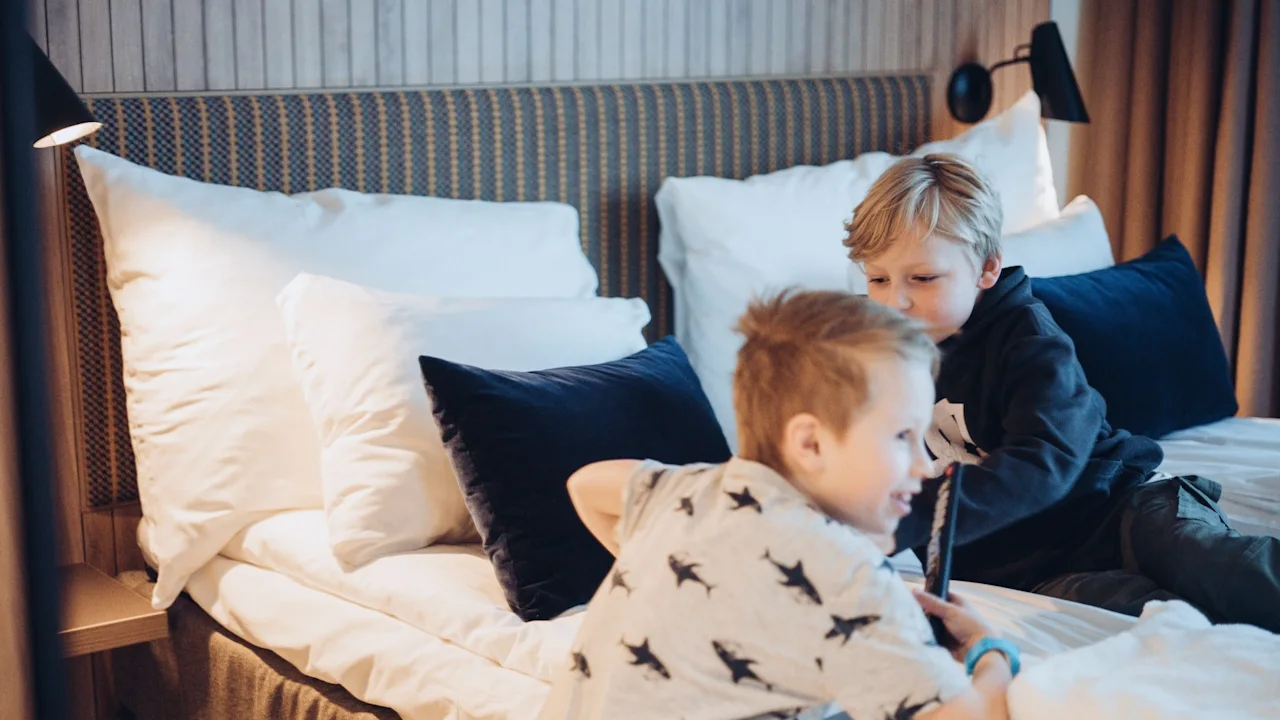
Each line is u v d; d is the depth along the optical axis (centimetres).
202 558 185
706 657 103
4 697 87
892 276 173
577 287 225
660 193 246
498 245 216
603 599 112
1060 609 152
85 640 177
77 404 202
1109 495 174
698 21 261
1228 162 300
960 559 177
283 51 216
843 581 99
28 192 81
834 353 102
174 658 192
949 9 293
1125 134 321
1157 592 160
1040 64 286
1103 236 269
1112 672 119
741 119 262
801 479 108
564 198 243
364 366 179
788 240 243
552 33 243
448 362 169
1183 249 262
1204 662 121
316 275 188
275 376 189
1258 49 296
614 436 172
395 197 215
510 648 148
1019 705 109
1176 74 309
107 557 207
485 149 233
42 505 84
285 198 205
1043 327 171
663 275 256
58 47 196
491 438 164
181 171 204
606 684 108
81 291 200
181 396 187
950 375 177
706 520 107
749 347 109
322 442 180
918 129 288
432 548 175
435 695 148
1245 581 152
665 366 191
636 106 249
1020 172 271
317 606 169
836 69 280
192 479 184
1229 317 306
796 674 101
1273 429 240
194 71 208
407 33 227
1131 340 233
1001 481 156
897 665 97
